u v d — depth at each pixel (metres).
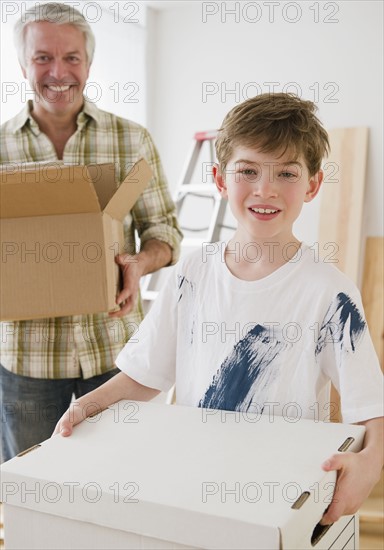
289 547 0.72
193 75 3.29
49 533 0.84
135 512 0.78
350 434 0.97
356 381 1.00
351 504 0.87
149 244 1.75
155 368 1.17
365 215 2.94
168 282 1.20
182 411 1.08
